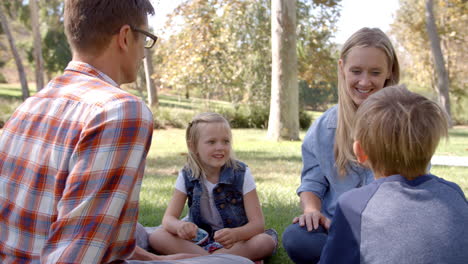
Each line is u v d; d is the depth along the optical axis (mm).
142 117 1250
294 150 8930
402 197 1413
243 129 16297
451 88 23891
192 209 2787
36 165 1264
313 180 2473
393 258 1356
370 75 2225
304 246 2180
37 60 20312
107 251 1243
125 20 1445
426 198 1393
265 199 4359
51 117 1293
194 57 15883
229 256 1616
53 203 1228
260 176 5852
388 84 2354
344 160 2303
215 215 2785
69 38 1473
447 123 1468
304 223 2223
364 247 1422
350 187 2354
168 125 16266
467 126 22484
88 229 1134
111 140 1190
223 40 16484
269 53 17641
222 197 2742
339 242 1500
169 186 5039
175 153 8570
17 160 1312
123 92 1318
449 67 23844
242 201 2773
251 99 17656
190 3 15555
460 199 1411
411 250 1339
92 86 1334
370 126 1478
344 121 2299
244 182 2744
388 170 1506
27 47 28391
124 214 1267
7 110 14844
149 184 5180
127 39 1472
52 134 1265
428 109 1434
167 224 2604
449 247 1321
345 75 2297
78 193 1154
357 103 2268
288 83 11062
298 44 17703
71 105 1289
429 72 24109
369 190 1490
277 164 6926
